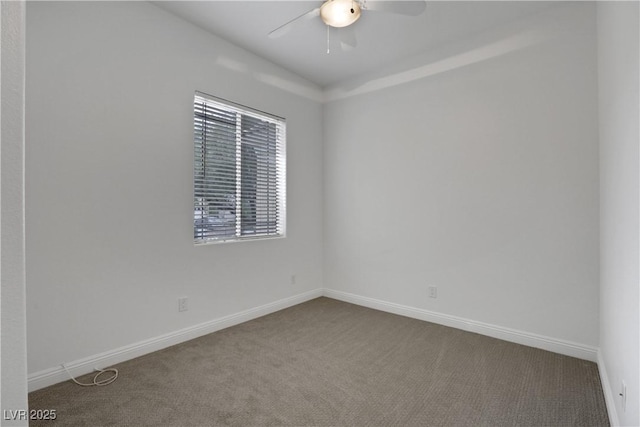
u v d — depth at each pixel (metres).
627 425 1.34
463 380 2.03
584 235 2.29
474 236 2.81
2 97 0.35
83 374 2.07
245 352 2.43
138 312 2.34
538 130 2.47
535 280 2.50
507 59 2.61
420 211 3.14
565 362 2.25
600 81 2.10
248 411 1.72
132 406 1.76
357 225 3.66
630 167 1.31
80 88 2.05
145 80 2.37
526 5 2.37
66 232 2.00
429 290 3.10
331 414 1.70
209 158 2.84
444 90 2.96
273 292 3.40
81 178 2.06
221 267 2.90
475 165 2.79
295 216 3.65
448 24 2.62
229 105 2.95
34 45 1.87
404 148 3.25
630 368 1.30
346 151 3.75
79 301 2.06
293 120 3.60
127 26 2.27
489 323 2.74
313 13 2.08
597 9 2.19
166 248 2.50
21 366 0.36
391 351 2.45
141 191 2.35
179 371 2.13
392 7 1.99
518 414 1.70
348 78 3.70
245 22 2.64
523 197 2.55
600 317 2.18
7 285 0.35
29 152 1.86
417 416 1.69
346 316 3.25
